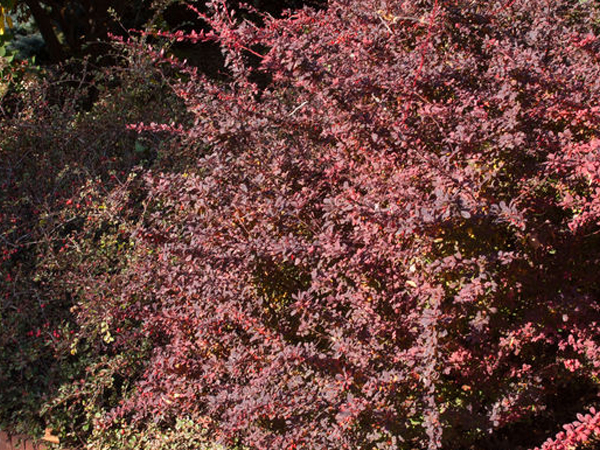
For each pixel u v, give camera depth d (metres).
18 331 4.12
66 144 5.06
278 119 3.30
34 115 5.19
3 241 4.48
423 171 2.77
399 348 2.80
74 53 7.74
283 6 7.86
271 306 3.17
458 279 2.67
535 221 2.74
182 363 3.26
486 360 2.74
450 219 2.46
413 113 3.17
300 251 2.80
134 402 3.52
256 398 2.90
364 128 2.96
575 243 2.85
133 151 5.21
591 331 2.67
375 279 2.86
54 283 4.13
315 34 3.45
